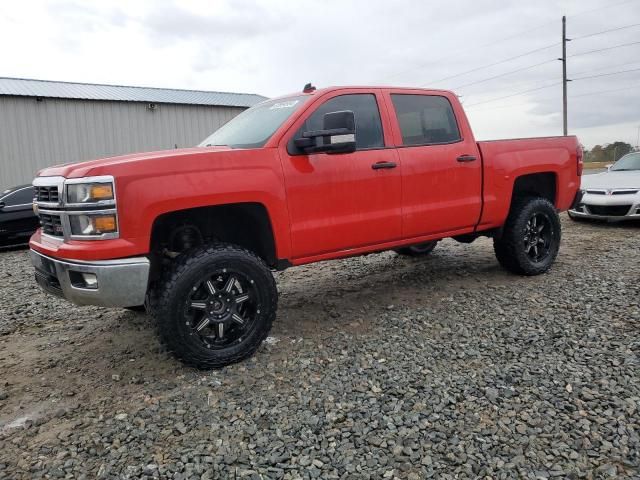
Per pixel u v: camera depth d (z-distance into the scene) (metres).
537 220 5.50
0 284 6.60
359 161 4.08
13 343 4.24
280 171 3.66
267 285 3.57
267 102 4.59
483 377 3.15
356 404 2.88
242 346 3.50
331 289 5.46
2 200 9.85
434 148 4.59
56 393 3.24
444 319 4.27
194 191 3.26
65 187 3.13
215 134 4.62
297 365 3.47
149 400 3.06
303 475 2.27
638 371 3.12
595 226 9.03
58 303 5.44
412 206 4.43
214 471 2.31
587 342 3.61
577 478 2.20
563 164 5.60
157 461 2.40
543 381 3.05
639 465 2.26
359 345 3.79
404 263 6.54
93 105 16.09
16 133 14.83
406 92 4.56
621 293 4.69
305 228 3.82
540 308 4.40
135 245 3.11
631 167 9.91
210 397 3.04
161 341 3.36
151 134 17.31
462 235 5.45
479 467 2.29
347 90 4.19
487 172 4.94
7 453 2.55
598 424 2.58
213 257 3.33
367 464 2.33
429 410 2.78
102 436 2.66
